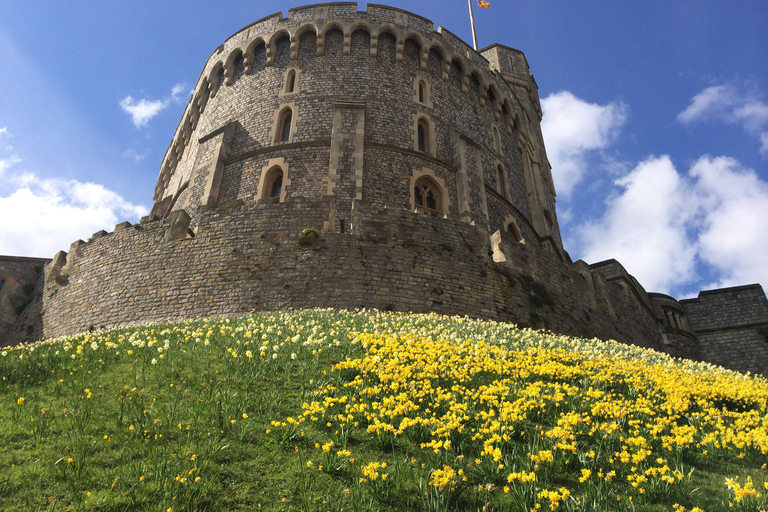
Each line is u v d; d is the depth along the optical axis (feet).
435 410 23.22
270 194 85.25
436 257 63.77
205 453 18.78
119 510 15.64
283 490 17.10
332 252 60.64
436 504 15.55
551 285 72.79
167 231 66.69
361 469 17.92
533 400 23.45
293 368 29.27
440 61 105.50
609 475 17.28
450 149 95.04
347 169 82.58
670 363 41.96
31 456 18.71
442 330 41.63
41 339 68.74
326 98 93.30
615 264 98.94
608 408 23.52
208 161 90.53
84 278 69.36
